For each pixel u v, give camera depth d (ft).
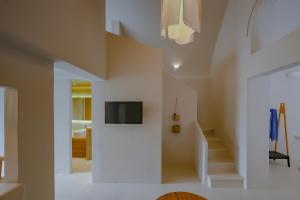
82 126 21.38
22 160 5.76
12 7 4.46
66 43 6.83
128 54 12.28
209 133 17.95
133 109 12.00
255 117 11.49
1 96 10.25
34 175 6.30
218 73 17.15
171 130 16.07
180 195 7.72
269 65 9.00
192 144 15.99
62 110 14.30
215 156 14.14
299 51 7.06
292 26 12.16
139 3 15.94
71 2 7.18
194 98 16.02
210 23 16.39
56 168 14.38
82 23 8.19
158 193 11.05
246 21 11.35
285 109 17.67
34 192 6.29
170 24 4.97
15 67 5.43
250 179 11.57
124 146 12.45
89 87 20.02
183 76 20.06
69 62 7.11
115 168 12.52
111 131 12.46
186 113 16.05
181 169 15.05
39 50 5.65
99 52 10.52
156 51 12.25
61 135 14.35
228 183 11.78
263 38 11.10
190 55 18.86
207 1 15.08
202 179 12.61
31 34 5.07
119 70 12.29
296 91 17.51
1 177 8.26
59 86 14.25
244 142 11.76
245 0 11.52
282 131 17.69
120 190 11.44
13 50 5.36
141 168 12.45
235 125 13.08
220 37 16.70
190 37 5.93
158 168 12.39
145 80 12.29
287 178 13.20
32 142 6.18
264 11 11.09
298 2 11.90
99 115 12.46
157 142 12.37
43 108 6.68
